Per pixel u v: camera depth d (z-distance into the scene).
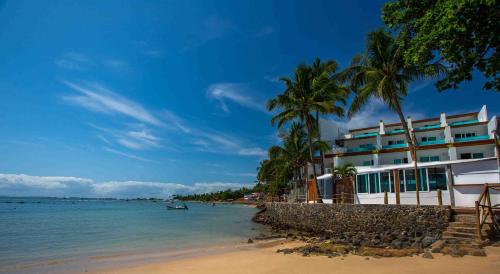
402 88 31.47
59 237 28.09
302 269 12.57
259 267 13.74
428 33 8.39
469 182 19.69
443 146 41.19
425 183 24.11
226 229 35.38
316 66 40.31
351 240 19.31
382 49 30.98
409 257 13.11
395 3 9.78
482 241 14.27
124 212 77.12
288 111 36.31
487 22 7.15
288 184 67.62
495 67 7.57
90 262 16.91
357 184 28.19
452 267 10.99
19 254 19.73
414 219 19.53
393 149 43.91
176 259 17.34
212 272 13.40
